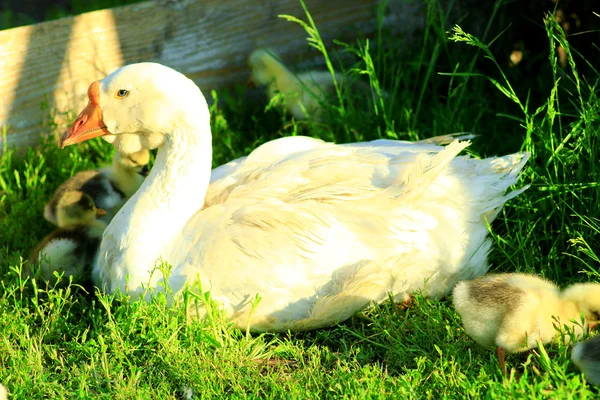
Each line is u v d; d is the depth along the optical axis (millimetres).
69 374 4895
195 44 8000
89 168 7309
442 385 4582
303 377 4852
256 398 4566
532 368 4629
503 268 5875
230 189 5414
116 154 6633
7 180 7117
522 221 5992
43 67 7406
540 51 8047
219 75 8203
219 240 5012
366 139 7320
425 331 5195
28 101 7402
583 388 4242
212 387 4719
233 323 5180
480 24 8180
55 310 5305
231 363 4922
